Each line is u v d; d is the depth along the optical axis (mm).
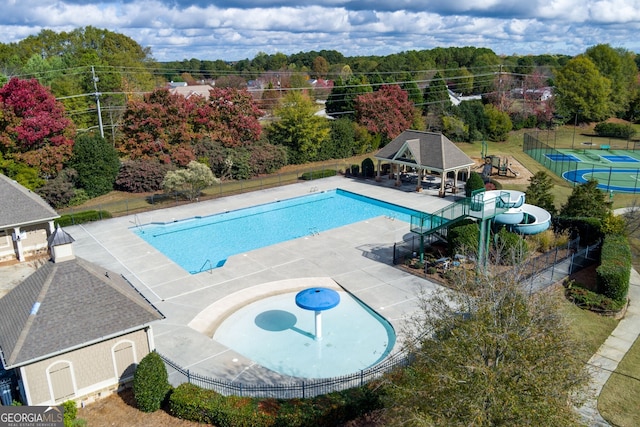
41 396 15672
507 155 59562
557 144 69750
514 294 11922
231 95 51812
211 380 16641
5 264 29266
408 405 11469
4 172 39812
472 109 70688
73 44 96750
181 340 20234
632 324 20938
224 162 48562
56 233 16781
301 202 42250
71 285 16594
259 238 33844
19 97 38906
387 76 100438
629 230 30766
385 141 65188
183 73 152250
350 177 49094
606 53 84062
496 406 9977
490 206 25062
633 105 84875
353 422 15133
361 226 34719
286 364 18844
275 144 56375
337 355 19406
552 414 9836
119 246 31516
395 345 19812
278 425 14422
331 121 60812
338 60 188625
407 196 41500
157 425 15352
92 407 16406
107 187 44062
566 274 24812
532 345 10680
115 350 16828
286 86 110000
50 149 40250
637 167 54688
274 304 23688
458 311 13172
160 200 42094
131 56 95750
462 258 24781
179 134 47594
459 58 147750
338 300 20297
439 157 40688
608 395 16297
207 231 35406
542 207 32500
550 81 98750
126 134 47094
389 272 26672
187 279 26344
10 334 15727
